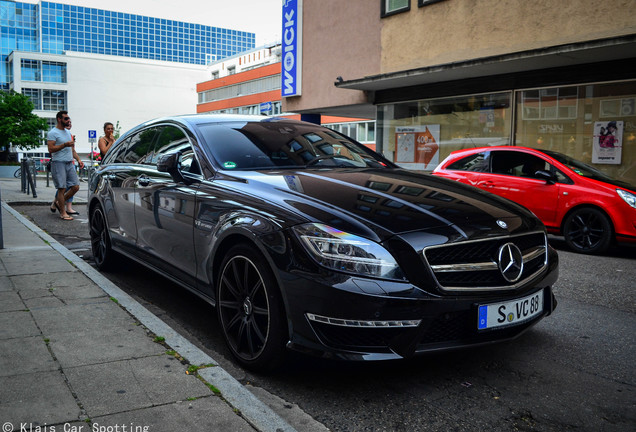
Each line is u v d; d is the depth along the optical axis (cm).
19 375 265
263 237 280
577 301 467
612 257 712
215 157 371
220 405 239
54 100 9112
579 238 750
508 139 1186
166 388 254
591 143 1040
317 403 265
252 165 368
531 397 275
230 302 313
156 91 9919
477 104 1251
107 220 509
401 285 253
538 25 1080
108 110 9531
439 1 1269
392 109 1475
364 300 249
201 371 272
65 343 308
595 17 989
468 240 269
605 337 369
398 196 307
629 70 967
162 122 465
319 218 273
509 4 1127
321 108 1662
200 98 7644
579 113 1057
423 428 243
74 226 887
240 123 423
